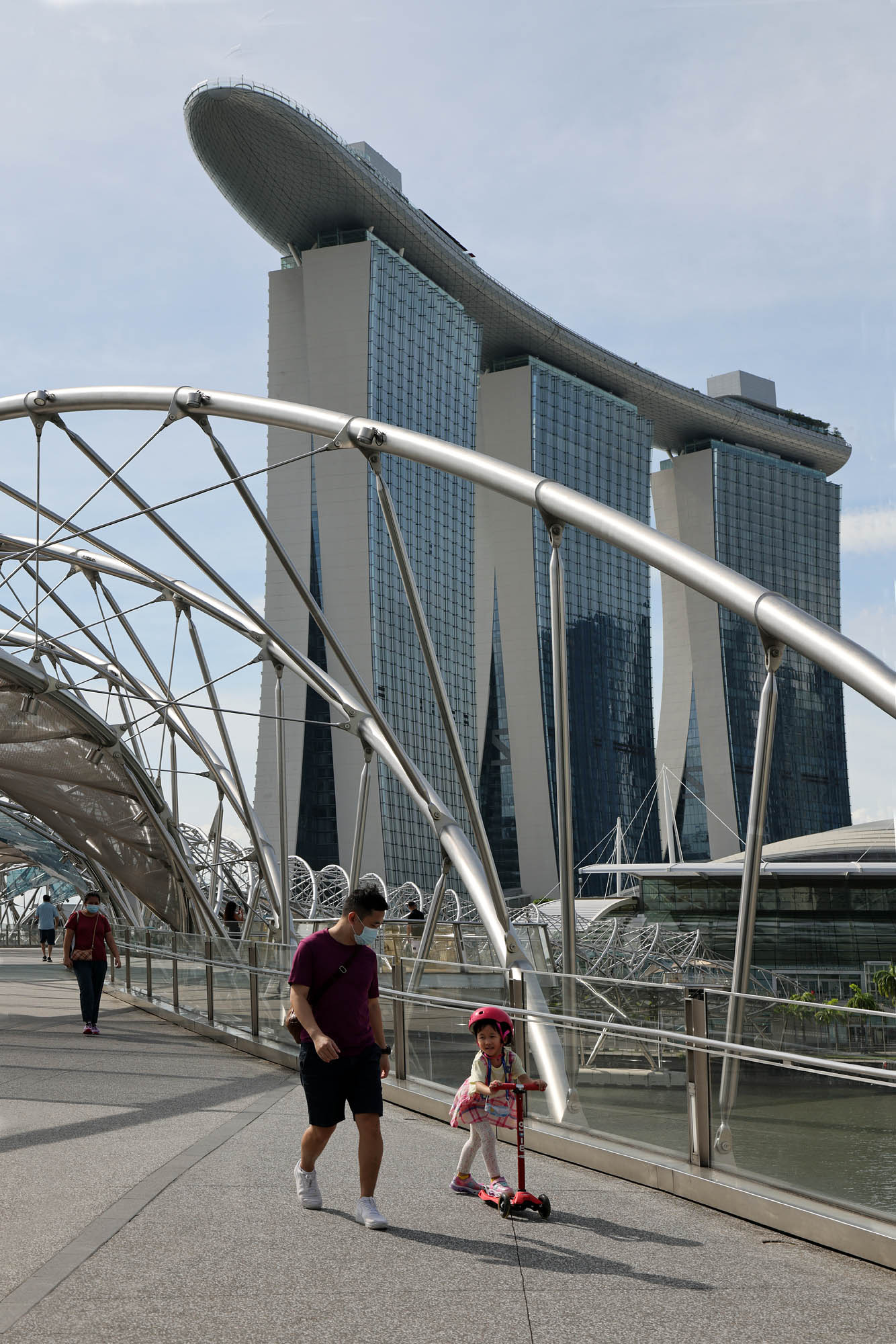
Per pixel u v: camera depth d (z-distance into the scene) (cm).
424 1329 545
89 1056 1586
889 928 6619
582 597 16225
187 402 2055
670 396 18288
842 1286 629
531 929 2555
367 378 12781
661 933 5394
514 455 16012
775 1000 783
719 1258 678
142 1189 806
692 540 19450
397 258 13388
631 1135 915
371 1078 760
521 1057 1077
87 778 3173
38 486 2386
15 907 8312
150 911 4038
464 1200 804
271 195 13225
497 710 15525
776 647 1084
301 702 12506
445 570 13588
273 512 12900
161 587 3169
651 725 17038
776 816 18425
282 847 2911
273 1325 545
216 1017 1884
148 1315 554
